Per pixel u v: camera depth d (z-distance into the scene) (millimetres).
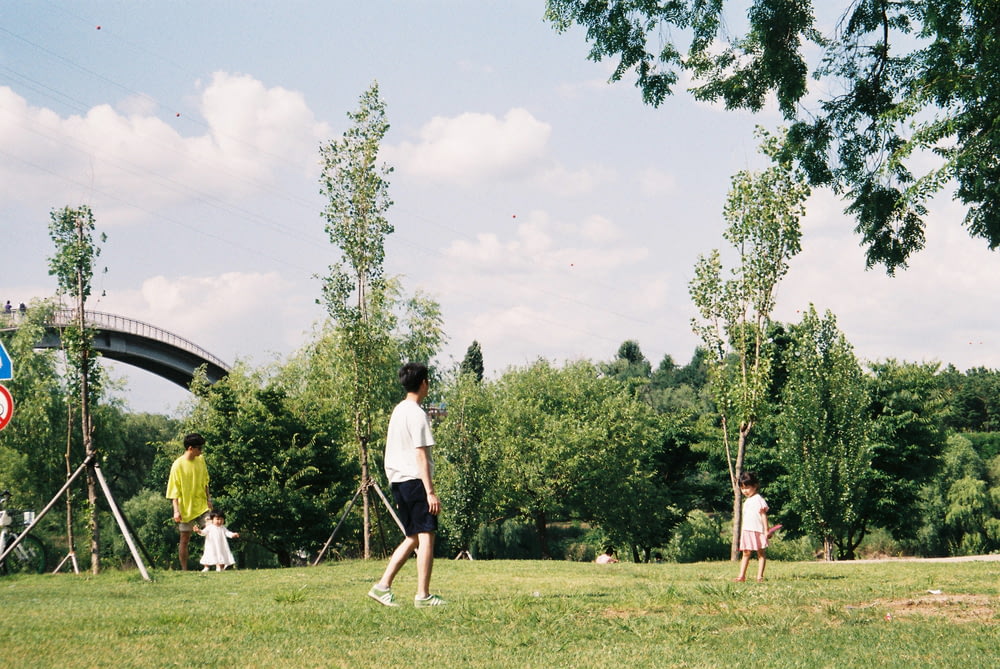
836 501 36281
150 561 14414
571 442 52875
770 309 26953
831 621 6637
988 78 12922
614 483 53562
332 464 41438
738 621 6602
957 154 13086
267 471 40094
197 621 6672
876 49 16281
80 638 5875
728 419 28391
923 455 44312
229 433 41594
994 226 15023
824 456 36406
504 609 7020
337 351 23641
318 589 10070
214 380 79875
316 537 39875
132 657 5129
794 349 38969
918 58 14570
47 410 40188
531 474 52406
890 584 10312
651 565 16469
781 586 9703
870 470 39125
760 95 16516
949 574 12203
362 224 23328
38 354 39938
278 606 7824
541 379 67375
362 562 17000
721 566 16125
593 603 7496
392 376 42656
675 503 56781
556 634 6062
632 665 4961
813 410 36812
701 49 16641
